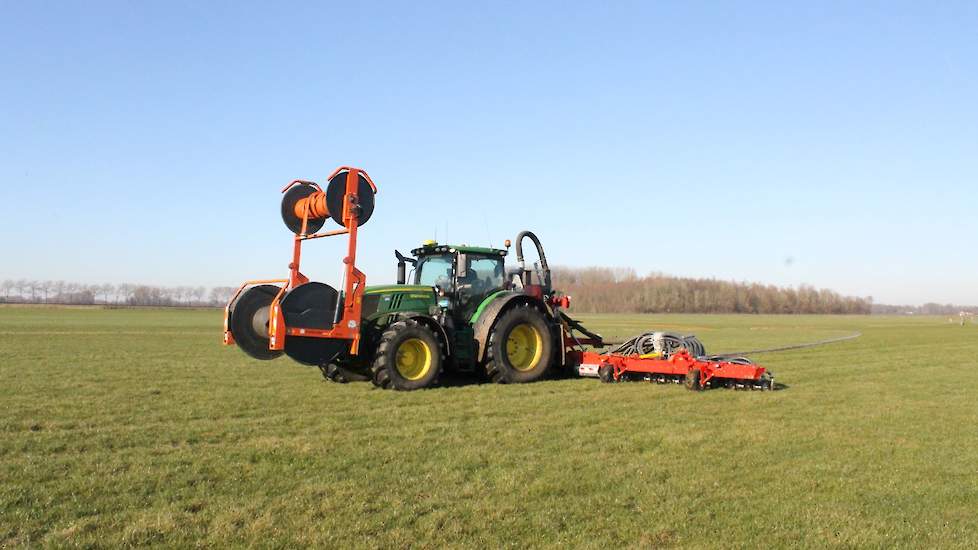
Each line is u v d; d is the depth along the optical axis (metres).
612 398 10.09
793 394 10.85
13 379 12.30
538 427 7.89
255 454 6.49
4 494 5.18
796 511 5.03
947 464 6.45
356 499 5.13
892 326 50.19
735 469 6.16
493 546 4.29
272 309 9.89
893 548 4.37
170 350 19.55
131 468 5.97
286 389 11.01
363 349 11.41
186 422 8.18
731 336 32.59
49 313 65.56
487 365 11.66
